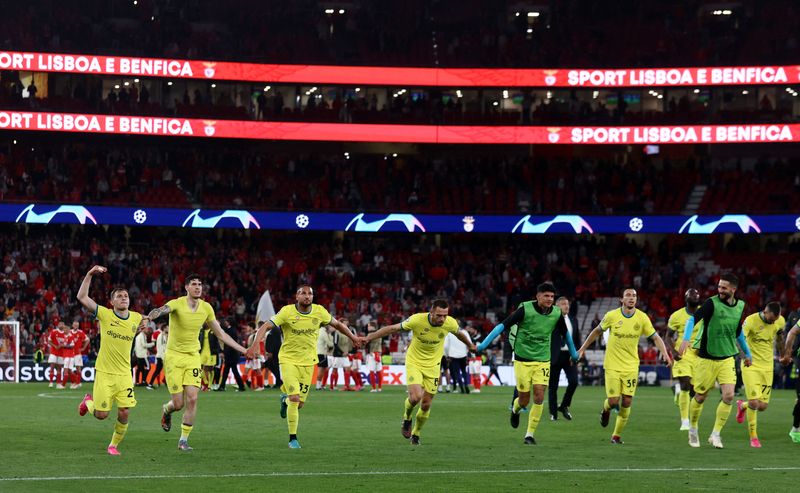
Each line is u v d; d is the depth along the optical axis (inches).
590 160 3253.0
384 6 3503.9
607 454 860.0
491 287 2903.5
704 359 923.4
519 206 3107.8
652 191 3088.1
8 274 2711.6
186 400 856.3
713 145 3277.6
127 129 2920.8
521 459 815.1
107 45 3144.7
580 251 3002.0
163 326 1937.7
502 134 3095.5
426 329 899.4
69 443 900.6
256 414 1266.0
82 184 2992.1
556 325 941.8
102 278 2773.1
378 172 3208.7
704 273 2866.6
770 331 951.6
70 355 1859.0
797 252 2886.3
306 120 3085.6
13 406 1373.0
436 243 3203.7
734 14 3329.2
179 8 3383.4
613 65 3211.1
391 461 791.1
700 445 948.6
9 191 2903.5
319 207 3065.9
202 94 3341.5
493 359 2233.0
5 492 612.1
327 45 3297.2
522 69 3115.2
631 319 965.2
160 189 3038.9
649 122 3095.5
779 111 3058.6
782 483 687.7
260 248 3068.4
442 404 1530.5
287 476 697.6
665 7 3408.0
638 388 2222.0
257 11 3432.6
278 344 1636.3
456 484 667.4
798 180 3026.6
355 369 1948.8
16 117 2834.6
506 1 3491.6
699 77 2999.5
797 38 3149.6
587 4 3432.6
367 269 2957.7
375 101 3218.5
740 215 2839.6
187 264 2881.4
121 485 646.5
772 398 1793.8
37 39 3038.9
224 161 3198.8
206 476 693.3
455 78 3139.8
